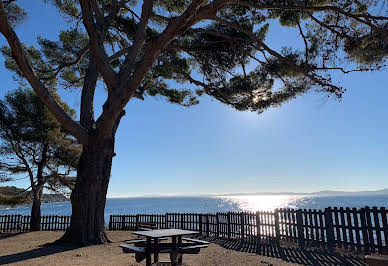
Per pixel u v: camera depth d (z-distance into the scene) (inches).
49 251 365.4
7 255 346.0
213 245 450.0
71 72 709.3
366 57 323.3
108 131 445.7
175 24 357.4
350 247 361.7
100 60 438.9
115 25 583.2
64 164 847.1
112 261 301.4
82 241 413.7
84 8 429.7
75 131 438.0
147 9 458.6
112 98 430.9
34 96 798.5
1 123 767.1
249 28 461.7
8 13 483.8
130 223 754.2
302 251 372.5
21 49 365.4
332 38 373.1
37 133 786.2
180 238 279.6
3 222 834.8
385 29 308.5
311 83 399.5
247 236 498.3
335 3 406.3
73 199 439.2
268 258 337.7
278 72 449.7
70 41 660.1
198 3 331.6
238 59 474.3
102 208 442.0
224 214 554.3
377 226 334.3
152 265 272.2
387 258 149.2
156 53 382.9
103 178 446.9
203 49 495.2
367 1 344.2
